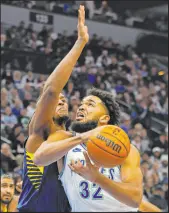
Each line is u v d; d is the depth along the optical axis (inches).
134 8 954.7
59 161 135.7
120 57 812.6
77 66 733.3
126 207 133.7
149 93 726.5
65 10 863.1
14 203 217.9
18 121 529.7
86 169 117.3
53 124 136.4
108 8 930.7
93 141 116.3
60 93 146.0
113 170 133.0
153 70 800.9
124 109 644.1
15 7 822.5
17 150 471.2
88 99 144.8
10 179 218.4
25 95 586.2
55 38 803.4
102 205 132.0
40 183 136.9
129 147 118.5
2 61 649.0
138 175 130.1
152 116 663.8
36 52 668.1
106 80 720.3
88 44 800.9
